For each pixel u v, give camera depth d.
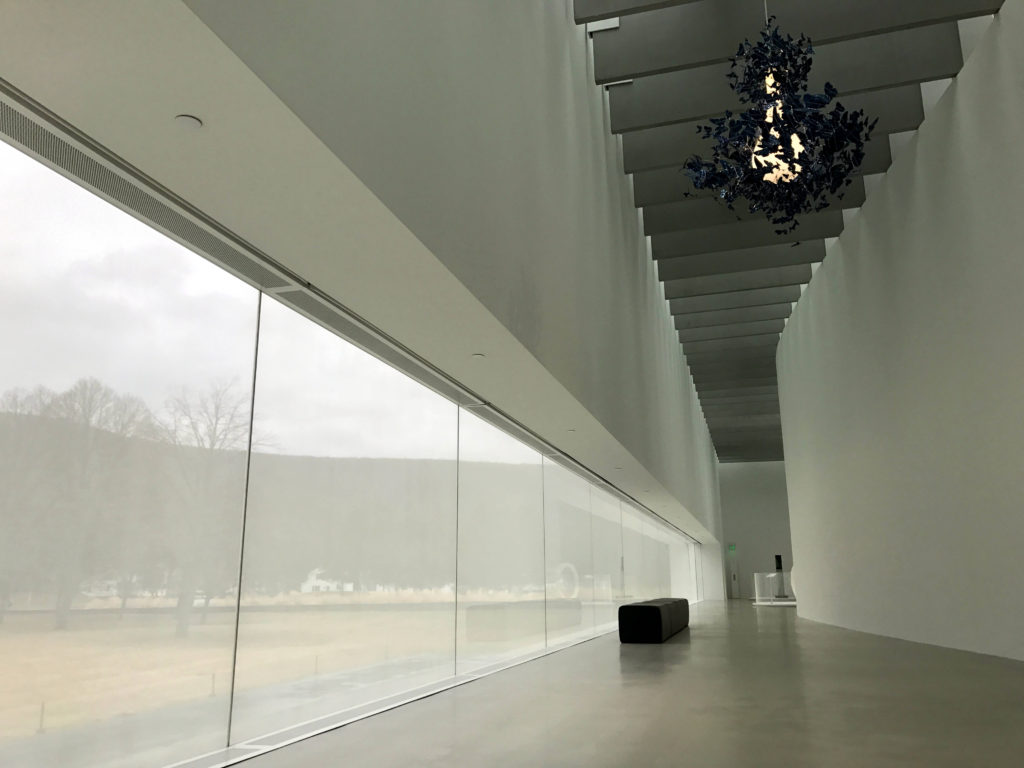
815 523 13.98
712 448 27.50
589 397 7.62
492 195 4.97
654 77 8.98
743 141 5.45
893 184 9.80
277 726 4.35
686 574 25.95
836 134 5.26
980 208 7.65
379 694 5.50
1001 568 7.44
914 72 8.18
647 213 11.54
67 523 3.04
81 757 3.04
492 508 8.13
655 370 12.30
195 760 3.67
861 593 11.45
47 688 2.89
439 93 4.17
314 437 4.96
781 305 15.84
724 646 9.61
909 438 9.52
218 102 2.72
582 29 7.96
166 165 3.13
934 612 8.93
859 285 11.13
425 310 4.82
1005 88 7.13
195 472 3.85
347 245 3.90
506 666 7.86
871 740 4.10
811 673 6.83
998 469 7.46
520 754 3.82
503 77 5.35
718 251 12.09
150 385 3.57
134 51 2.45
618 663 7.96
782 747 3.95
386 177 3.49
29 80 2.58
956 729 4.37
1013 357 7.13
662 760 3.69
